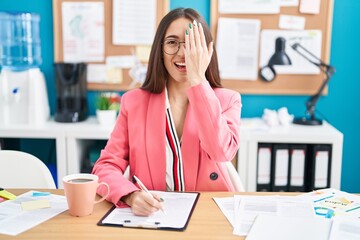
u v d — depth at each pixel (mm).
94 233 946
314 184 2256
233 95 1463
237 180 1452
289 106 2662
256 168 2273
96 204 1142
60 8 2627
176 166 1383
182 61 1353
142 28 2619
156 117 1402
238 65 2605
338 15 2572
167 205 1127
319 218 1017
